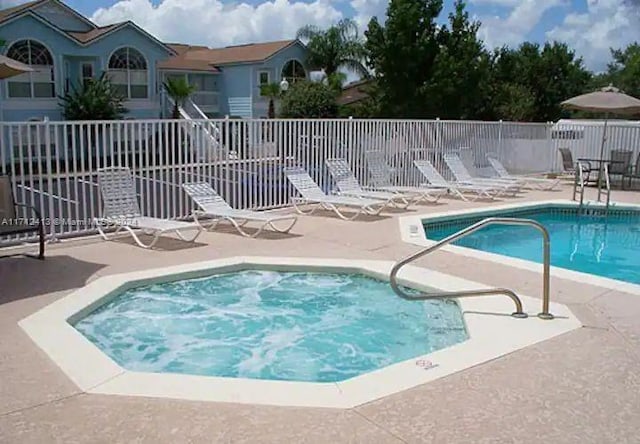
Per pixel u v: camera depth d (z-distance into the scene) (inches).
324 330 240.1
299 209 472.1
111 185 349.4
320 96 1194.6
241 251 330.3
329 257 317.7
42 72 1039.0
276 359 213.8
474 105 1143.0
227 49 1529.3
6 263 292.8
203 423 138.3
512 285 265.1
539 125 759.7
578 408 148.8
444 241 208.5
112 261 302.4
